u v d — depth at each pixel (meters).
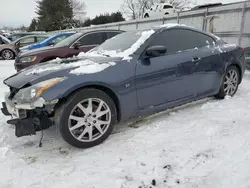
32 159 2.46
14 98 2.52
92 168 2.28
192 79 3.50
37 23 52.88
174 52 3.36
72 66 2.71
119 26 15.47
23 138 2.94
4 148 2.61
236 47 4.33
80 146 2.59
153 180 2.08
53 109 2.49
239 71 4.42
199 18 8.68
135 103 2.91
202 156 2.42
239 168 2.22
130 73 2.82
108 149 2.61
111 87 2.68
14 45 13.09
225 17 7.54
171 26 3.49
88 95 2.56
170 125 3.17
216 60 3.84
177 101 3.39
